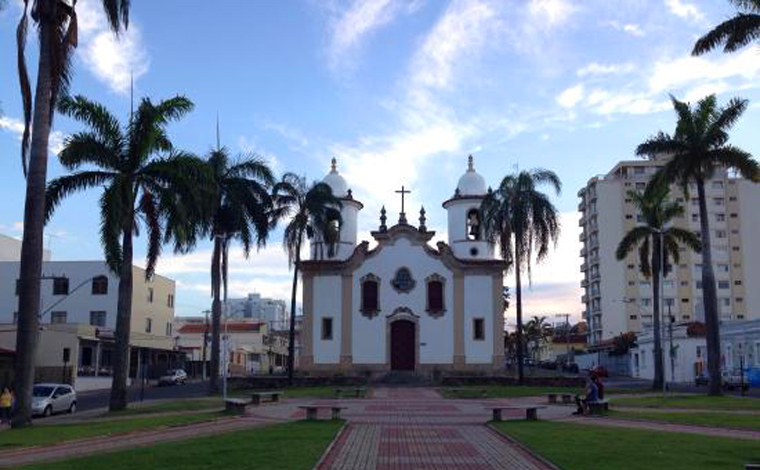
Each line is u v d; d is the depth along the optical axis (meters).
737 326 66.19
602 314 110.19
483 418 27.11
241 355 97.00
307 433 20.80
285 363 122.94
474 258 58.31
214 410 31.53
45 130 26.09
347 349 55.56
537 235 47.56
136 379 68.38
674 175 40.47
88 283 70.94
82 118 30.95
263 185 43.16
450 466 15.52
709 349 39.84
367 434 21.48
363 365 55.31
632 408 31.69
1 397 33.31
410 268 56.50
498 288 56.00
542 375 55.94
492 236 49.06
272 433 20.88
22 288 25.47
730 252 109.06
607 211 112.38
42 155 25.98
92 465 15.01
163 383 65.38
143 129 31.11
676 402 34.69
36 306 25.61
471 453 17.47
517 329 49.12
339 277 56.59
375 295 56.38
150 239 31.89
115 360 32.12
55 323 63.38
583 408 28.06
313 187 48.78
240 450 16.95
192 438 20.31
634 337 92.56
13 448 18.80
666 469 14.22
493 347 55.22
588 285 119.00
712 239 109.12
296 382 50.22
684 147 40.00
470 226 59.69
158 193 31.41
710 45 32.34
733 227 109.25
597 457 15.87
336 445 18.81
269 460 15.41
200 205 32.50
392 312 55.91
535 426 22.94
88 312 70.62
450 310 55.84
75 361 58.09
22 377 25.08
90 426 24.31
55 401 34.50
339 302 56.25
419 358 55.28
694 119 40.22
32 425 25.23
